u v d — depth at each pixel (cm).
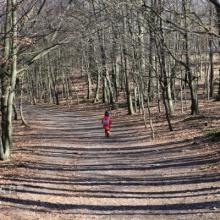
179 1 2678
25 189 1465
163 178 1633
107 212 1217
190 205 1245
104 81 5925
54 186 1538
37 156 2220
